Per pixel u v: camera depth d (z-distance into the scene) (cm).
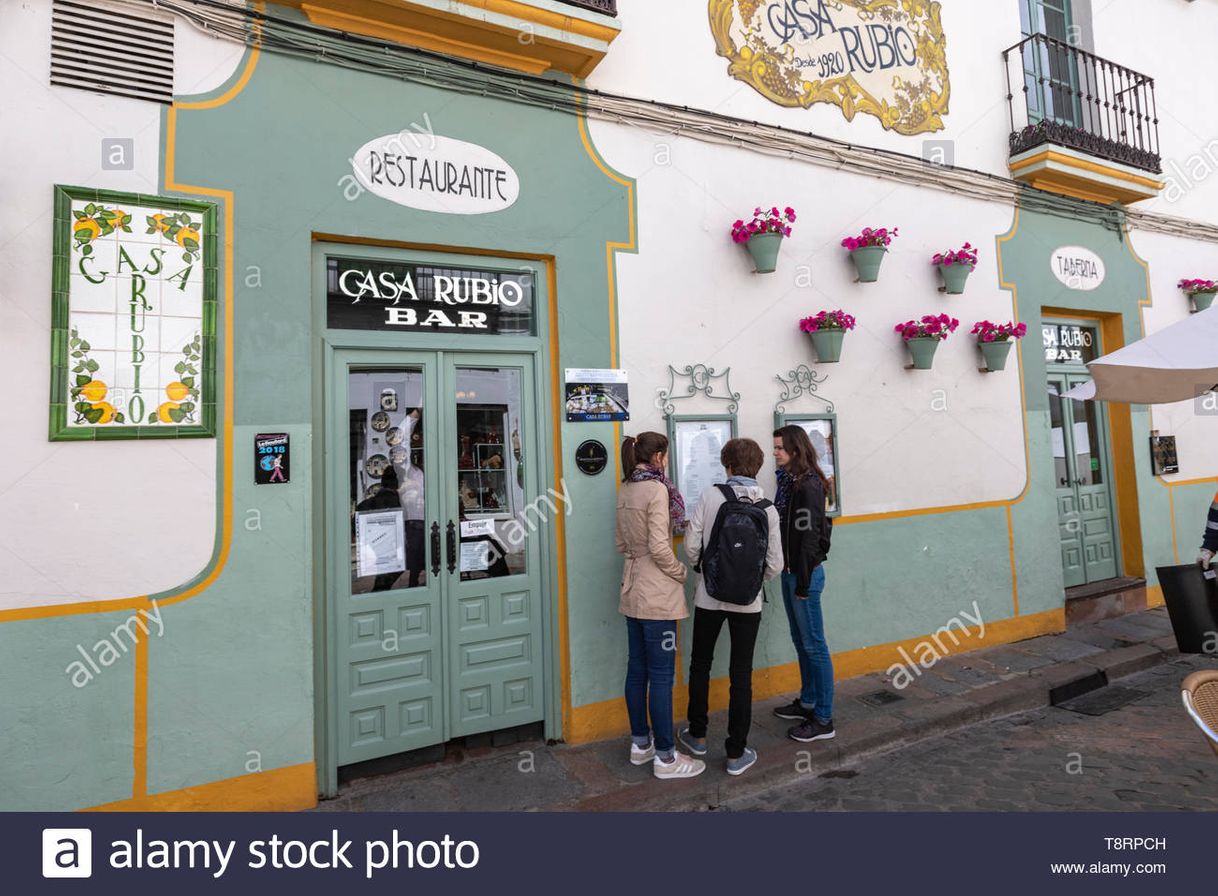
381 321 381
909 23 583
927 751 421
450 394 398
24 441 293
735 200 487
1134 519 723
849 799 364
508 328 417
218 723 322
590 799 348
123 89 317
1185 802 350
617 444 431
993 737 441
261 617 333
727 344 477
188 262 325
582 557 416
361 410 376
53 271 300
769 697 480
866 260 518
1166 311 754
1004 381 618
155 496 315
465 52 395
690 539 386
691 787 359
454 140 392
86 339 304
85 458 303
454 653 391
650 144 457
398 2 357
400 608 378
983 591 587
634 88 453
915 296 568
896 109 569
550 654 414
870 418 537
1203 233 789
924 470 562
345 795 354
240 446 332
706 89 480
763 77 505
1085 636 621
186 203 325
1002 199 626
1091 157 639
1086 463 716
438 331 396
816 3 532
